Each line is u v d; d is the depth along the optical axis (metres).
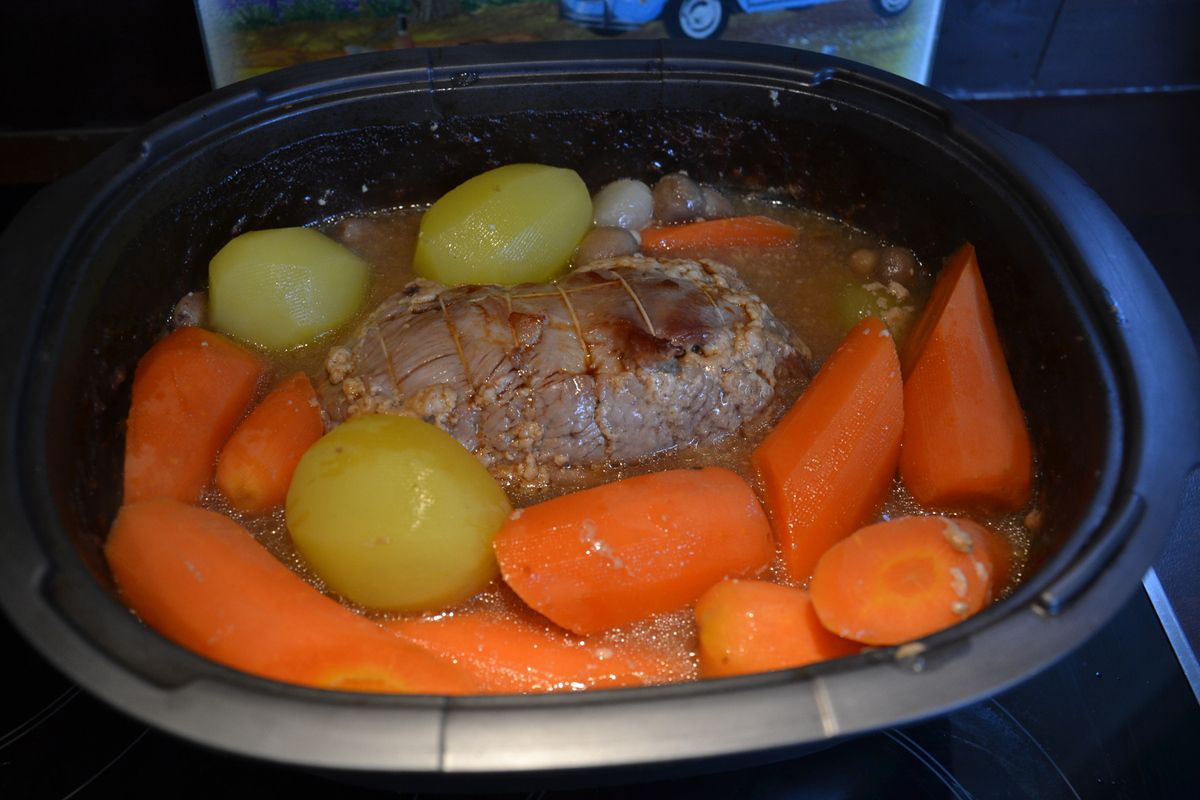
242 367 0.38
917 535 0.33
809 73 0.42
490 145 0.44
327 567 0.34
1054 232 0.36
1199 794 0.32
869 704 0.27
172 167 0.38
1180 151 0.53
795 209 0.46
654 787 0.32
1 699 0.34
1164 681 0.34
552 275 0.43
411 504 0.33
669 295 0.38
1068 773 0.33
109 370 0.36
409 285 0.40
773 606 0.32
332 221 0.45
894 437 0.37
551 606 0.33
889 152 0.42
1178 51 0.53
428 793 0.32
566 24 0.49
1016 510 0.37
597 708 0.26
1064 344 0.35
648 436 0.37
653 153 0.45
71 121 0.50
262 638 0.31
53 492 0.30
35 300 0.33
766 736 0.26
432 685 0.31
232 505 0.36
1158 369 0.32
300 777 0.32
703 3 0.49
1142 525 0.29
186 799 0.32
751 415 0.38
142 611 0.32
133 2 0.46
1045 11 0.51
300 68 0.41
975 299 0.38
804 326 0.42
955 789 0.32
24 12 0.46
